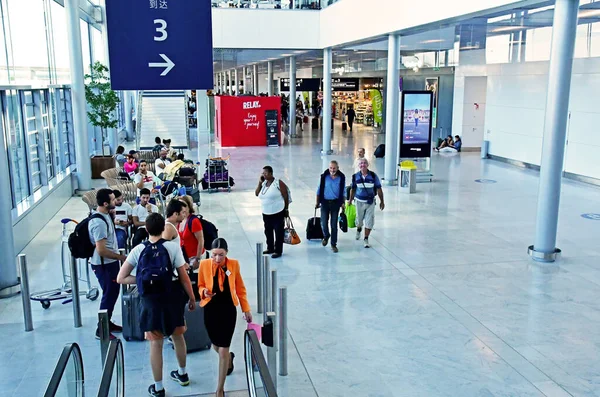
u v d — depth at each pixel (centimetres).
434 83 2972
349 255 1086
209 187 1733
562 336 740
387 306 838
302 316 803
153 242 585
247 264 1028
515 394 604
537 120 2127
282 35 2559
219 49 2602
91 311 823
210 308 571
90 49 2528
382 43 2173
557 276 966
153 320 575
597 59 1777
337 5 2261
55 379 399
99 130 2458
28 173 1345
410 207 1491
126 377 634
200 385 617
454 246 1141
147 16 632
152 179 1355
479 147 2752
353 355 689
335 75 3538
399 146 1820
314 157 2509
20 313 823
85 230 711
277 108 3000
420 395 601
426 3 1427
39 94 1480
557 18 995
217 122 3253
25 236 1166
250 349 507
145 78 641
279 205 1055
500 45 1958
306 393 603
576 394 604
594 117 1806
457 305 842
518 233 1238
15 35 1335
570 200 1586
